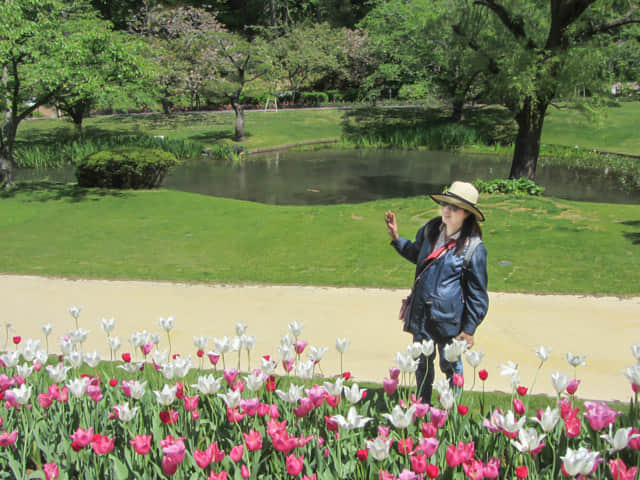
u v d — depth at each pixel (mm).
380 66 44594
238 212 16422
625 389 5172
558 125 38031
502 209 15078
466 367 5762
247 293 8742
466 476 2717
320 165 28891
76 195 19078
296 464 2350
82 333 3732
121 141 32906
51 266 10719
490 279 9188
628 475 2264
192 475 2578
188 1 56406
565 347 6328
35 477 2949
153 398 3494
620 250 10773
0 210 16938
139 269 10414
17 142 33500
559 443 2893
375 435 3250
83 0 21453
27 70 17484
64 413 3279
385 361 5898
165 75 35312
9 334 7000
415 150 34719
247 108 49500
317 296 8516
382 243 12234
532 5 18375
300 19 63062
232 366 5789
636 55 20422
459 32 19141
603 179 24406
